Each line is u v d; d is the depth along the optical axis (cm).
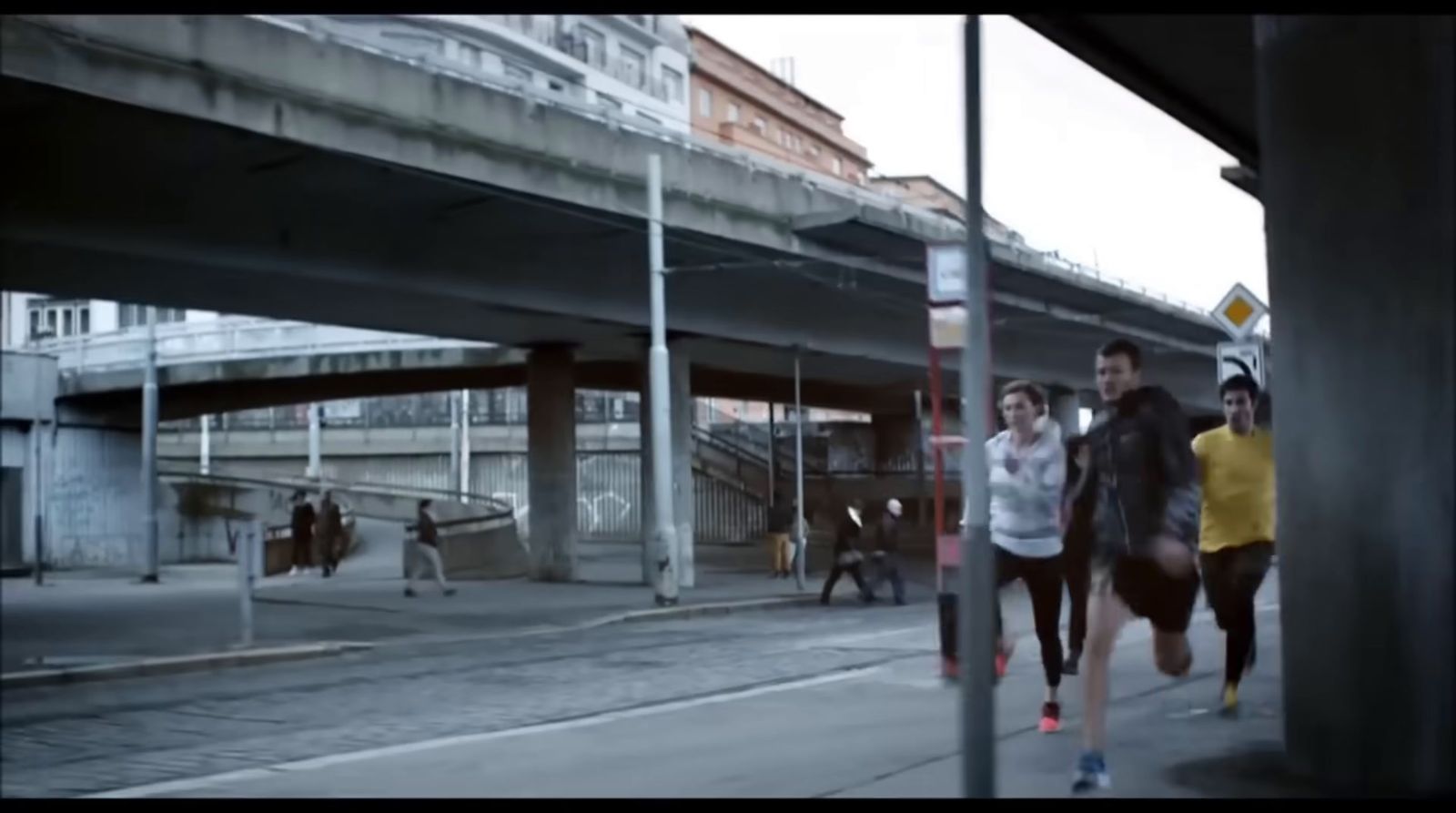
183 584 3112
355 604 2444
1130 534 758
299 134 1695
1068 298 3303
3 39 1421
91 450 3834
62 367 3825
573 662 1548
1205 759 802
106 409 3891
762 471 5641
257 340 3719
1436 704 704
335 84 1734
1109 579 726
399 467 5953
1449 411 708
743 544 5200
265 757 936
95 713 1181
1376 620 711
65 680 1404
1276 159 751
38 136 1627
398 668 1529
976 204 592
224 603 2461
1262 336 2003
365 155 1773
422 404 6166
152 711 1189
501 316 2717
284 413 6431
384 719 1120
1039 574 902
